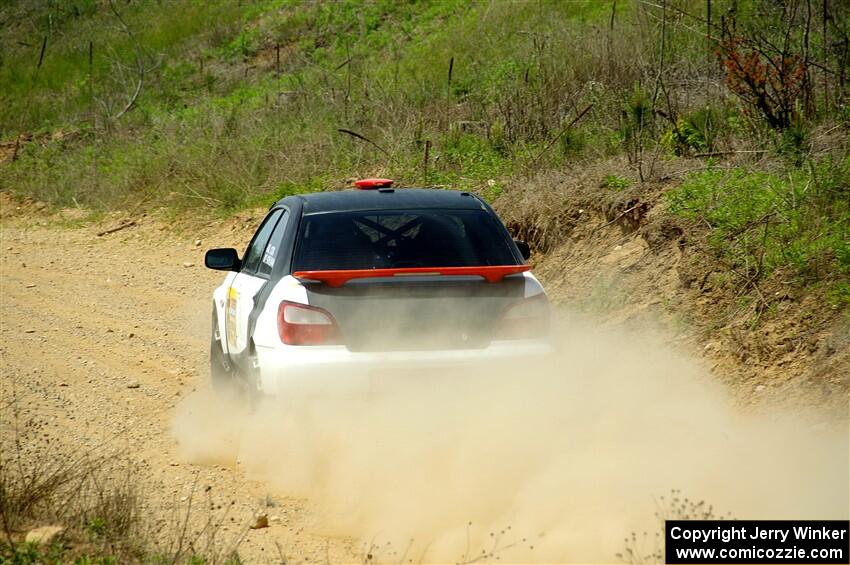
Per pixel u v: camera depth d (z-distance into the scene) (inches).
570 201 1311.5
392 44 2952.8
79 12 4264.3
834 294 811.4
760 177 1103.0
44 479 736.3
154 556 574.2
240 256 1755.7
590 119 1711.4
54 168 2655.0
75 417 931.3
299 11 3572.8
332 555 599.5
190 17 3841.0
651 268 1063.0
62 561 572.4
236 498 701.9
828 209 969.5
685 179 1190.3
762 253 918.4
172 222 2079.2
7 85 3725.4
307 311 688.4
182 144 2432.3
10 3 4439.0
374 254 749.3
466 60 2439.7
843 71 1375.5
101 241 2068.2
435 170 1780.3
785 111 1293.1
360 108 2223.2
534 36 2203.5
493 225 794.8
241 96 2942.9
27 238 2145.7
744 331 856.3
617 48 1918.1
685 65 1734.7
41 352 1203.9
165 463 788.0
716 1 1950.1
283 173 2070.6
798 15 1656.0
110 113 3073.3
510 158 1684.3
